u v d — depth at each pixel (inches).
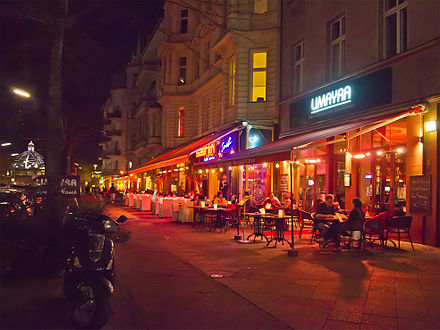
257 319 209.9
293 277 300.4
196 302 240.2
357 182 568.7
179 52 1277.1
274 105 779.4
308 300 242.2
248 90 808.9
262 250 422.3
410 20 462.3
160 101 1309.1
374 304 233.1
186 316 214.8
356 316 212.8
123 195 1480.1
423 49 441.1
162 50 1312.7
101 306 193.5
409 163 464.1
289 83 727.7
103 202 301.3
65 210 320.8
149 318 211.5
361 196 561.3
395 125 496.7
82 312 199.5
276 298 247.0
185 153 890.7
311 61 661.3
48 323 203.9
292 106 712.4
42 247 303.0
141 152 1952.5
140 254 398.3
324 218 429.1
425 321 204.8
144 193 1206.3
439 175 427.2
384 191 518.3
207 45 1110.4
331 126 596.4
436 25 429.7
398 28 494.6
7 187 646.5
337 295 252.1
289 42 732.7
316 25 650.2
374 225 419.2
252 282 286.5
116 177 2322.8
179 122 1279.5
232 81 880.9
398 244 438.3
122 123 2701.8
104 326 199.6
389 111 487.5
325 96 613.3
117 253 401.7
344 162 601.0
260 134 789.9
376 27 518.6
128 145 2647.6
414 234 454.3
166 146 1283.2
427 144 440.5
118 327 198.4
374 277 298.2
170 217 839.7
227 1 884.0
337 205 529.0
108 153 2748.5
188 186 1165.7
